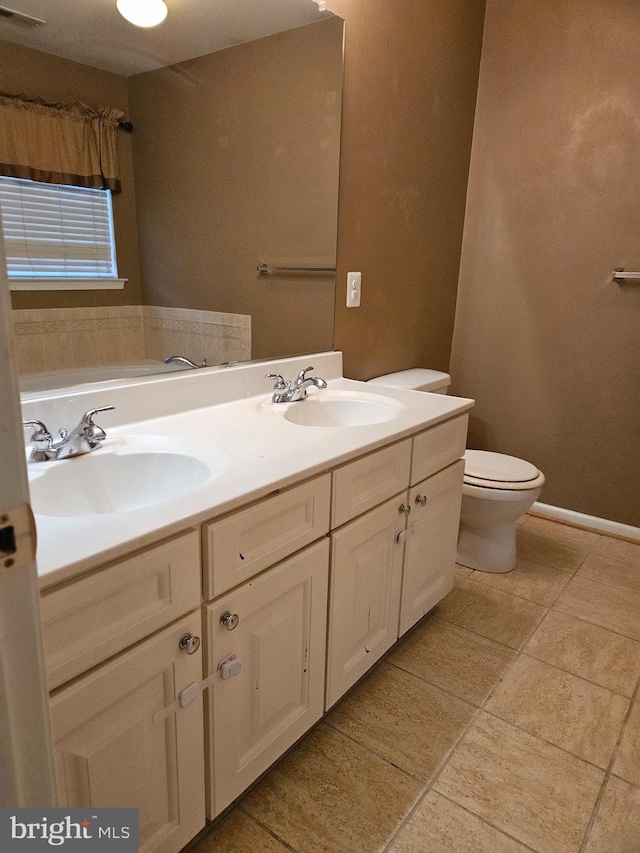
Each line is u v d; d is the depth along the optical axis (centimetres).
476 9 247
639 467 255
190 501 98
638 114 227
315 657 134
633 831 126
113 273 138
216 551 100
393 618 167
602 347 254
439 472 177
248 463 118
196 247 156
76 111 126
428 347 274
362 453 134
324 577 131
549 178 253
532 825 127
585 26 232
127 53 133
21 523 46
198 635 101
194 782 107
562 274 258
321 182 187
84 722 84
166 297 151
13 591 47
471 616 204
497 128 262
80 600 80
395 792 134
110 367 141
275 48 163
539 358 272
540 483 218
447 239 269
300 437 137
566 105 242
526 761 144
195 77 148
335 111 186
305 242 188
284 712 129
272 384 183
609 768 142
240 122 159
